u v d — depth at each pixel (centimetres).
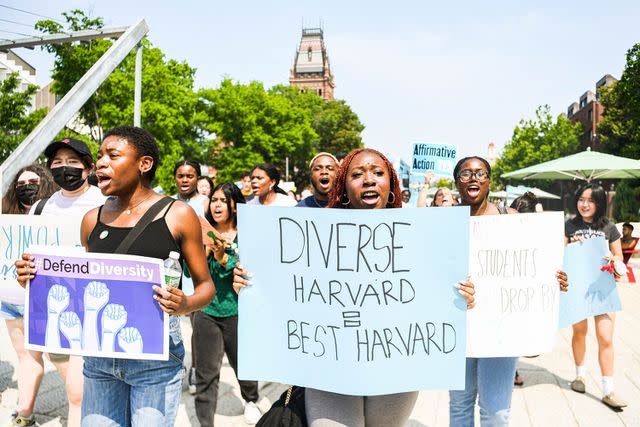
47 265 213
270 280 219
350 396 213
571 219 480
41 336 214
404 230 213
